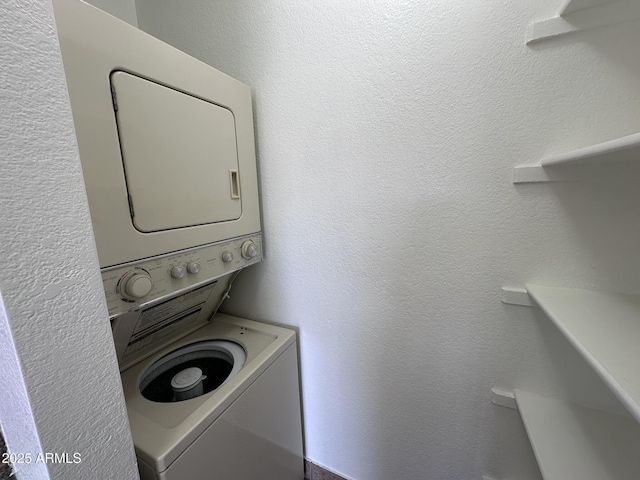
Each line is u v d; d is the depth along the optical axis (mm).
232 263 1206
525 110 876
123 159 768
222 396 928
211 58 1354
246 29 1250
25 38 404
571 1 730
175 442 747
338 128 1161
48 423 449
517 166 913
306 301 1402
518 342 1031
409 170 1070
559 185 879
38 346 435
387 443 1367
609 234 849
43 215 433
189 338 1362
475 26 893
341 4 1064
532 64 846
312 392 1499
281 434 1301
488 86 908
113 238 751
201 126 1013
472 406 1153
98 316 519
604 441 831
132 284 780
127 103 770
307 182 1271
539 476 1096
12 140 394
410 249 1131
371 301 1252
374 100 1077
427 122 1011
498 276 1011
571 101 822
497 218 974
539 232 927
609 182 824
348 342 1346
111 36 723
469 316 1085
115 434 559
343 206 1219
